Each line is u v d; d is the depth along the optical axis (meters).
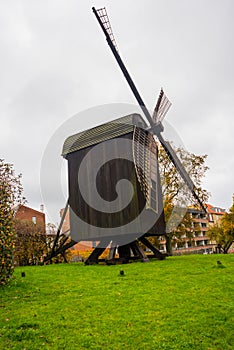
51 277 9.48
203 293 6.81
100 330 4.97
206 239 65.75
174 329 4.95
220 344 4.47
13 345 4.51
